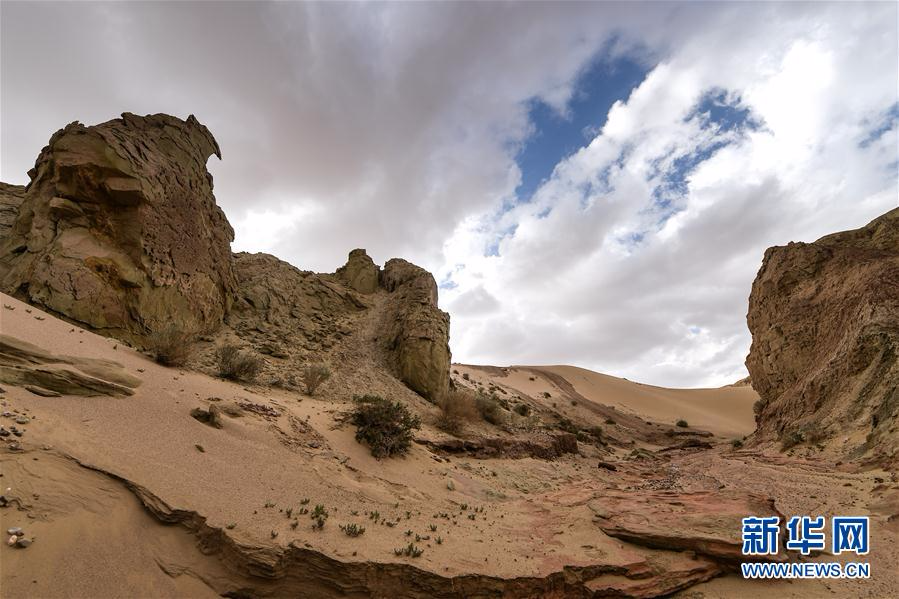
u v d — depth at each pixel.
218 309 24.42
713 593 8.16
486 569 7.85
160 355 15.13
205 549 6.96
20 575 5.46
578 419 53.97
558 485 18.62
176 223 21.16
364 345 32.84
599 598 7.91
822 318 30.03
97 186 17.97
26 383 8.92
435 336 31.92
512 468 19.70
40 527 6.07
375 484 12.53
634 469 25.89
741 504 10.64
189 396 12.41
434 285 44.41
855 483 14.87
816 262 33.34
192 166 23.50
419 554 7.88
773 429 29.98
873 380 21.14
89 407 9.27
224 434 11.20
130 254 18.59
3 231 22.19
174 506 7.32
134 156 19.05
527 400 58.31
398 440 15.81
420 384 29.67
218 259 25.19
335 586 6.85
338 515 9.23
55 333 12.42
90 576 5.92
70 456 7.45
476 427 25.27
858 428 19.81
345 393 22.56
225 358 17.61
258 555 6.68
